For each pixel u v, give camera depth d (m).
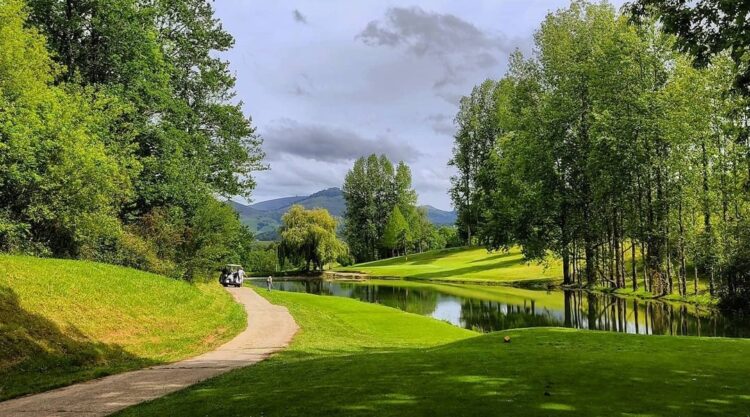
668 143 37.25
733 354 13.42
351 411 8.21
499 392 9.23
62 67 28.03
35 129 25.08
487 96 78.50
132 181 33.84
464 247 99.25
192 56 41.22
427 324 27.17
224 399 9.95
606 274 48.62
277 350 18.61
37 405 11.24
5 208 26.97
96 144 27.94
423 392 9.39
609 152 39.03
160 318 22.89
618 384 9.78
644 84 38.66
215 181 42.16
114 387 12.91
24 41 24.92
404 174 119.06
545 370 11.27
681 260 37.62
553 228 48.41
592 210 45.34
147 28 33.78
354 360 13.81
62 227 29.28
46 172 26.33
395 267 87.69
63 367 15.73
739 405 8.22
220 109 41.31
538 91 50.03
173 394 11.18
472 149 81.69
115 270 26.27
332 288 58.69
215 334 22.84
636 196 41.44
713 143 34.72
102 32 31.55
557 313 34.16
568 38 46.00
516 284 53.75
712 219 37.19
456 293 48.22
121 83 33.81
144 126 34.34
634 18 12.00
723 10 10.13
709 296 34.75
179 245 36.16
